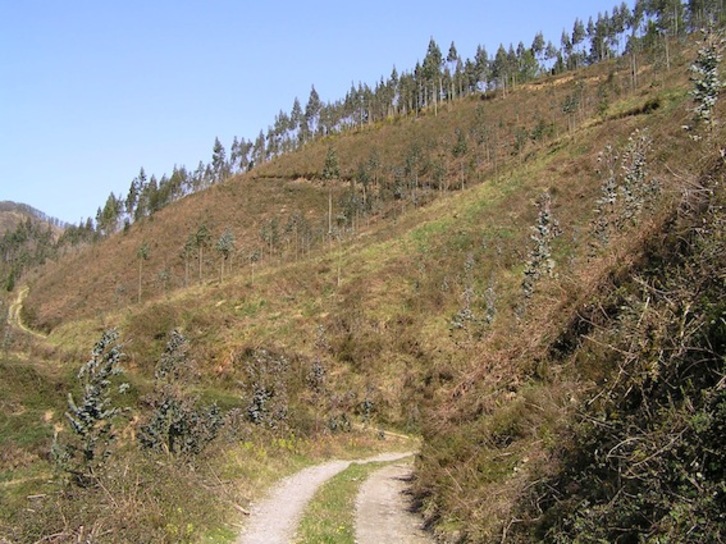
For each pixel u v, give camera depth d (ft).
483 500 29.32
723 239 19.81
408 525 36.63
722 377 15.80
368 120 394.52
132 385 102.06
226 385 120.47
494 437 34.81
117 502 28.63
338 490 47.42
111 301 227.81
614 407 20.84
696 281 19.83
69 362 149.07
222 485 38.22
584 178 134.72
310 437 79.46
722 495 14.11
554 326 38.75
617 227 48.14
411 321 121.80
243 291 156.76
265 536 32.60
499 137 261.03
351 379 113.80
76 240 430.20
